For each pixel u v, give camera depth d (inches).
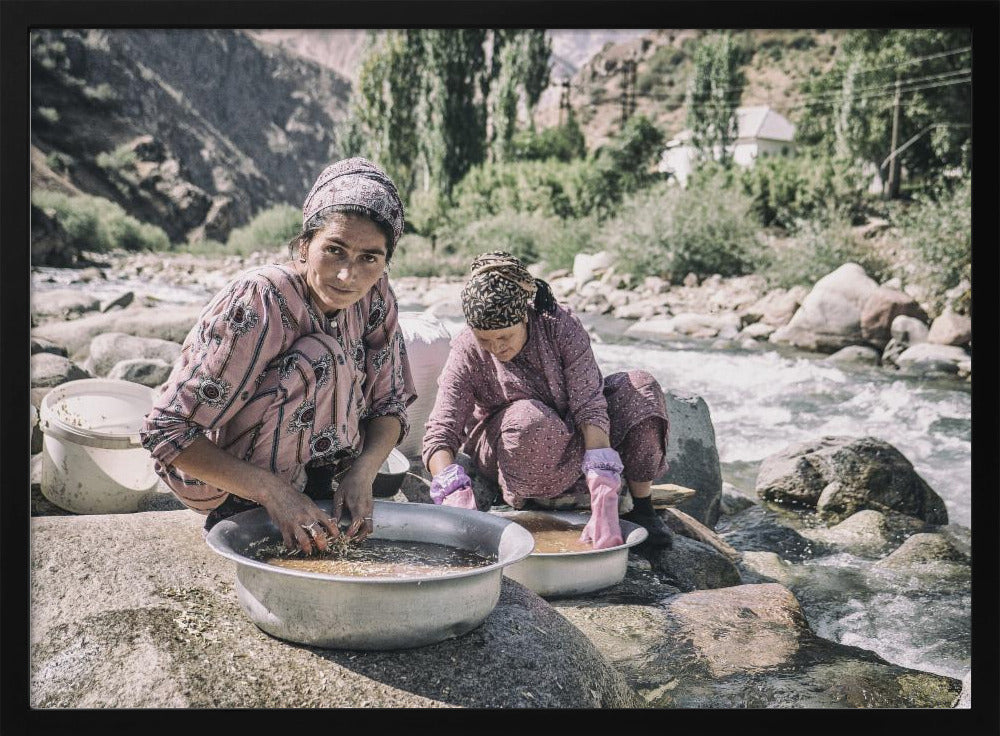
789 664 88.4
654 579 104.9
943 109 467.2
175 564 81.2
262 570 69.9
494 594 73.2
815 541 133.3
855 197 455.8
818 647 93.0
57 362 164.4
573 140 551.5
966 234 338.0
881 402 221.0
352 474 79.5
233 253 523.5
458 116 529.7
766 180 456.4
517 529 76.9
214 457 72.4
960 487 162.4
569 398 106.7
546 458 106.5
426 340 131.3
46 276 374.9
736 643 90.9
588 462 101.2
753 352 278.4
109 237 497.4
